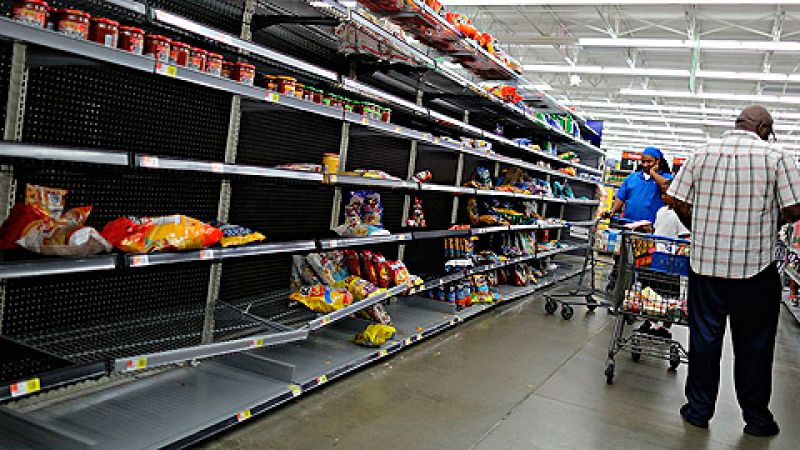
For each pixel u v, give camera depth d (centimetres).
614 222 593
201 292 332
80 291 268
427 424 287
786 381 443
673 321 380
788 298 831
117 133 273
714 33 1195
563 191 880
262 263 378
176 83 295
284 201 388
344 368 332
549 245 813
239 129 343
